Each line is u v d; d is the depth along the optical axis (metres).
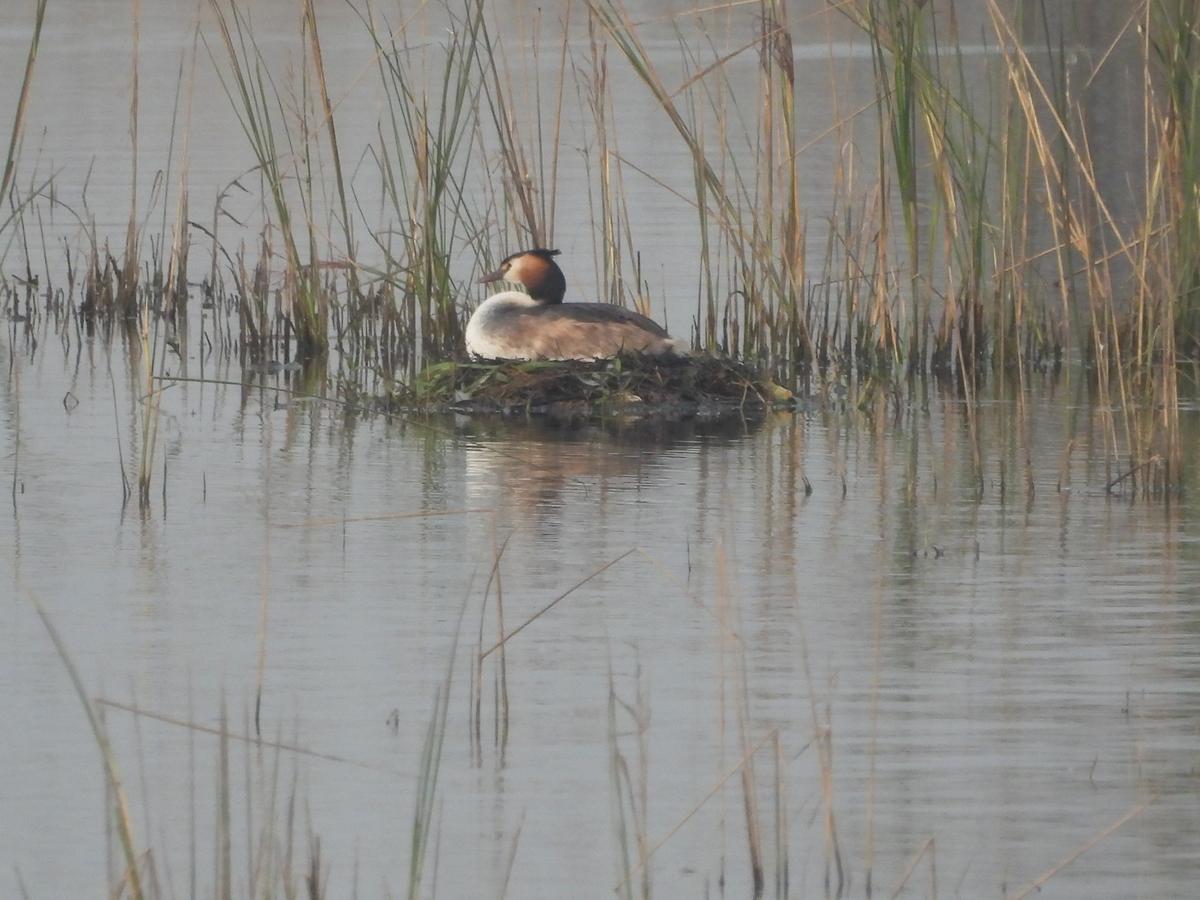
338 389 17.31
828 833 7.29
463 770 8.35
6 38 43.97
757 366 17.39
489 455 14.70
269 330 20.48
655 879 7.37
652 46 43.97
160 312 21.67
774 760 8.37
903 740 8.57
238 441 15.30
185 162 21.73
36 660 9.78
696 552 11.80
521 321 16.89
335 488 13.62
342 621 10.44
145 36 44.66
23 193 26.66
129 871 6.65
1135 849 7.43
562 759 8.46
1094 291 18.16
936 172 18.00
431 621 10.42
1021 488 13.52
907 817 7.78
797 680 9.40
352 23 46.44
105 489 13.59
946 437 15.32
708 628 10.26
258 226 25.17
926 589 10.96
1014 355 18.39
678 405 16.44
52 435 15.52
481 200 25.56
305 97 19.38
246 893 7.28
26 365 18.73
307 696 9.25
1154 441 14.95
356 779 8.27
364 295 21.59
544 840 7.68
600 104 18.28
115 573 11.41
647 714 8.77
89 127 32.19
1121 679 9.34
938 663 9.61
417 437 15.45
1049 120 27.62
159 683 9.43
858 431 15.56
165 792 8.12
